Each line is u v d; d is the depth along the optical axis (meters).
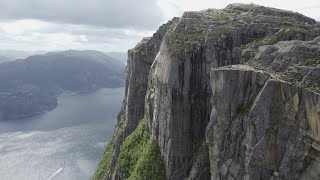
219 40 84.50
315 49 64.44
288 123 58.41
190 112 86.62
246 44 83.00
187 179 84.56
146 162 95.94
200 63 86.12
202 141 86.19
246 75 65.94
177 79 86.00
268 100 60.44
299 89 56.56
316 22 97.88
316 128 53.94
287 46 68.88
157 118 97.38
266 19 90.12
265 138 60.78
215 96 70.19
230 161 67.06
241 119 65.25
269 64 68.69
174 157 88.19
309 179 55.72
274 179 60.03
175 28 95.50
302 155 56.53
